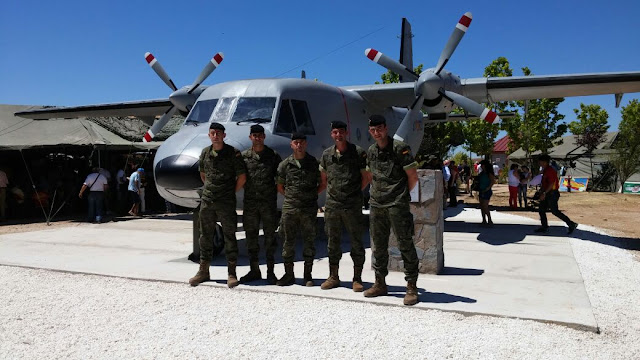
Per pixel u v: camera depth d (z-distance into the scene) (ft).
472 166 135.23
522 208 51.26
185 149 21.59
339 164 16.05
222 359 11.03
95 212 42.37
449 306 14.57
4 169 47.44
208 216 17.72
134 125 56.03
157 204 53.11
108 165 50.26
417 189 19.47
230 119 25.12
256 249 18.20
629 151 79.15
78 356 11.28
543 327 12.78
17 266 21.36
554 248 25.26
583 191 84.99
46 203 46.47
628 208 53.01
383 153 15.12
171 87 35.22
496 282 17.88
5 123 48.55
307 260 17.22
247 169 17.63
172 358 11.13
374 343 11.84
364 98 34.22
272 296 16.16
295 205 16.78
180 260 22.99
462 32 30.58
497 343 11.69
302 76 36.68
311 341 12.03
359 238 16.28
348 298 15.57
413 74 32.68
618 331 12.56
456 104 30.78
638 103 118.83
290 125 25.63
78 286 17.74
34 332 12.88
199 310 14.69
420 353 11.21
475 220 39.29
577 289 16.69
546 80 31.24
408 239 14.88
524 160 119.55
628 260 22.45
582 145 98.02
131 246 27.61
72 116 47.67
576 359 10.74
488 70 101.40
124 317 14.07
